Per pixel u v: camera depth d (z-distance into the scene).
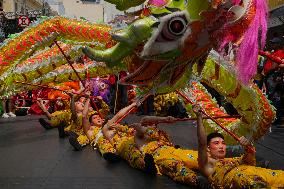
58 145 6.48
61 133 7.29
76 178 4.32
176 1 3.29
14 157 5.55
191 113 5.16
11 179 4.30
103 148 5.50
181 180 4.02
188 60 3.49
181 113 9.66
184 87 3.74
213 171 3.79
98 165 4.94
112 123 5.45
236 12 3.33
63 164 5.03
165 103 8.91
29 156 5.60
